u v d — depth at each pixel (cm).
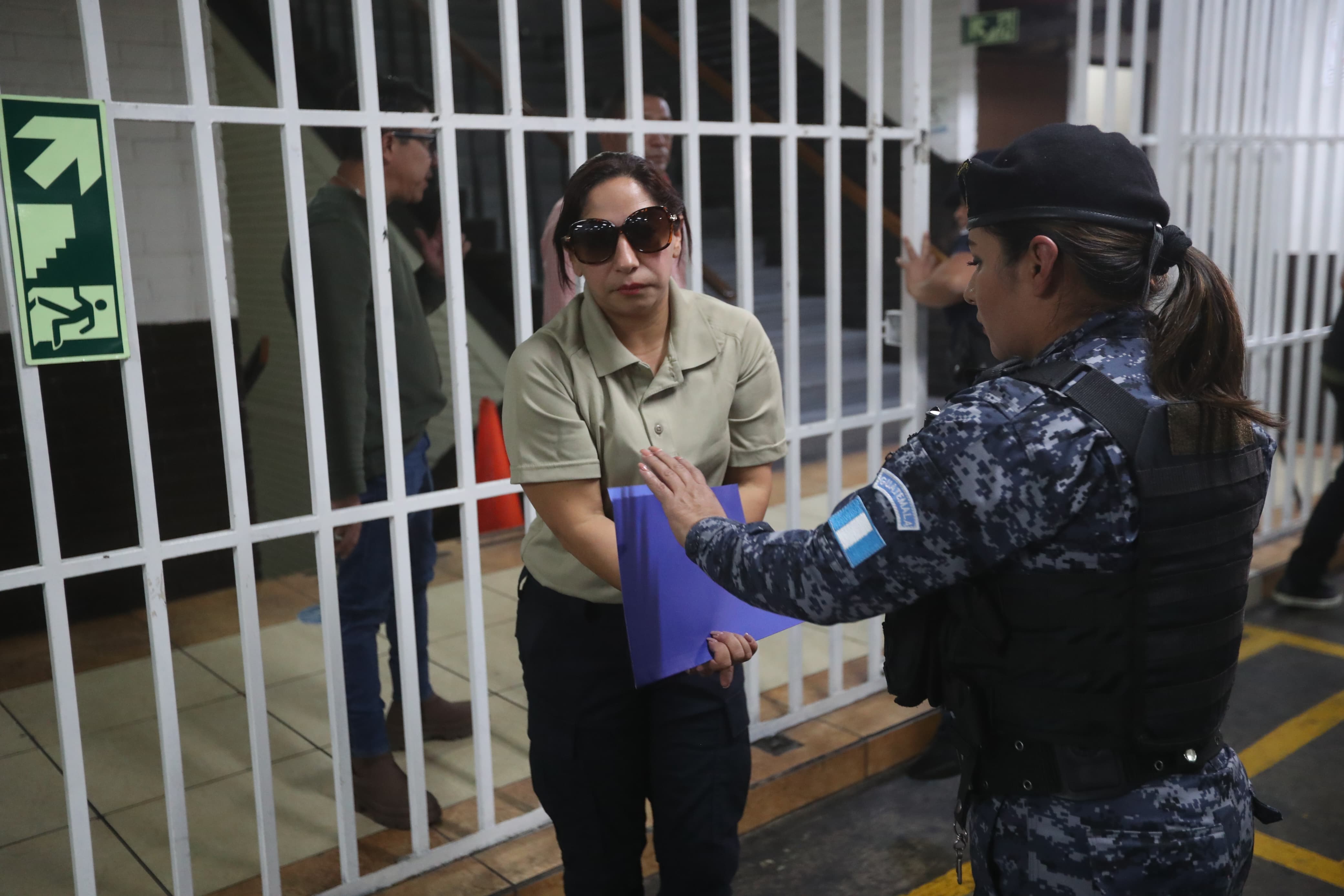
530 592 190
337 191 246
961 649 128
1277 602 435
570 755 182
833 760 290
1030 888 125
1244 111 412
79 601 411
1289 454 469
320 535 216
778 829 277
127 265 187
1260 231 430
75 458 406
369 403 262
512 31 226
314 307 227
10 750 309
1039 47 706
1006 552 118
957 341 297
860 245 789
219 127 423
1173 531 117
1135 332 124
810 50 827
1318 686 359
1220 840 124
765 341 190
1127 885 121
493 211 632
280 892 218
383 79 247
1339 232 518
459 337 229
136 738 315
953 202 287
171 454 425
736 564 135
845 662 353
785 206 279
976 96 743
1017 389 121
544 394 172
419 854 239
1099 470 115
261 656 211
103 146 182
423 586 296
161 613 198
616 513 161
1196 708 122
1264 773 304
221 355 199
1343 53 446
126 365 190
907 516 119
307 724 322
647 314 174
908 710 316
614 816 186
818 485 578
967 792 134
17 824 268
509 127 229
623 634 178
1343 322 400
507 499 363
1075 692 121
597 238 164
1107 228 119
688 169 258
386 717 299
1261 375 441
